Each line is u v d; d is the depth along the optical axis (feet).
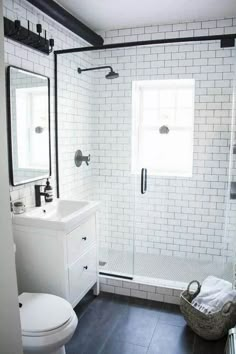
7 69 6.61
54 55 8.39
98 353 6.23
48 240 6.53
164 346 6.46
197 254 10.46
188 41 7.80
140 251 10.91
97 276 8.45
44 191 7.97
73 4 8.21
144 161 10.52
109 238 10.88
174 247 10.63
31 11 7.33
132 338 6.71
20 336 2.73
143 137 10.44
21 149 7.23
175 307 7.96
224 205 9.98
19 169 7.19
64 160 9.19
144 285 8.32
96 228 8.19
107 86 10.11
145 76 9.85
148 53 9.74
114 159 10.47
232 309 6.52
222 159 9.81
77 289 7.18
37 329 4.93
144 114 10.34
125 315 7.58
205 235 10.30
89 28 9.74
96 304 8.08
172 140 10.21
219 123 9.68
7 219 2.49
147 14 8.95
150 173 10.50
